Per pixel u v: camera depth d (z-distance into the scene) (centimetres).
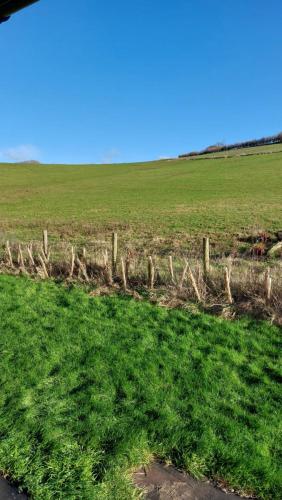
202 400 468
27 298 879
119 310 778
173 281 872
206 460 375
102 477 353
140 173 6194
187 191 3734
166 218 2294
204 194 3422
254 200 2825
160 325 701
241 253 1424
